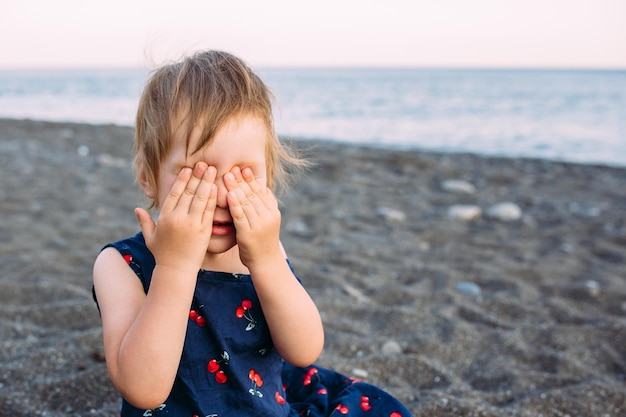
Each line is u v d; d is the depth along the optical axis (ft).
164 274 4.21
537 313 11.35
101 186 21.89
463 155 35.65
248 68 4.66
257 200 4.33
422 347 9.55
